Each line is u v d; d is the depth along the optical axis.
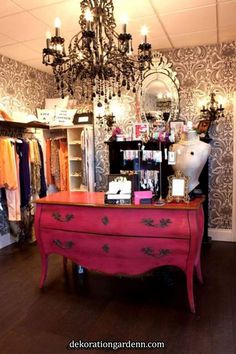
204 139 3.55
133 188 2.46
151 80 4.00
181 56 3.87
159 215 2.25
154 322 2.12
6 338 1.98
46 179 4.57
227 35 3.43
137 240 2.30
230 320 2.11
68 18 2.80
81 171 4.54
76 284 2.77
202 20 2.96
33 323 2.15
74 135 4.59
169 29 3.19
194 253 2.18
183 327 2.05
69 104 4.72
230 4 2.61
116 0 2.49
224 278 2.79
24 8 2.59
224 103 3.76
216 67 3.75
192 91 3.88
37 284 2.78
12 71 4.09
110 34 2.26
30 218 4.02
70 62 2.23
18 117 4.00
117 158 3.82
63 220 2.53
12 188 3.56
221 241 3.91
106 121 4.31
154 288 2.65
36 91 4.60
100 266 2.45
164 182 3.11
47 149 4.64
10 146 3.53
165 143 3.37
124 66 2.23
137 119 4.14
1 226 3.88
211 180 3.91
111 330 2.04
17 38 3.30
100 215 2.40
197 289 2.58
